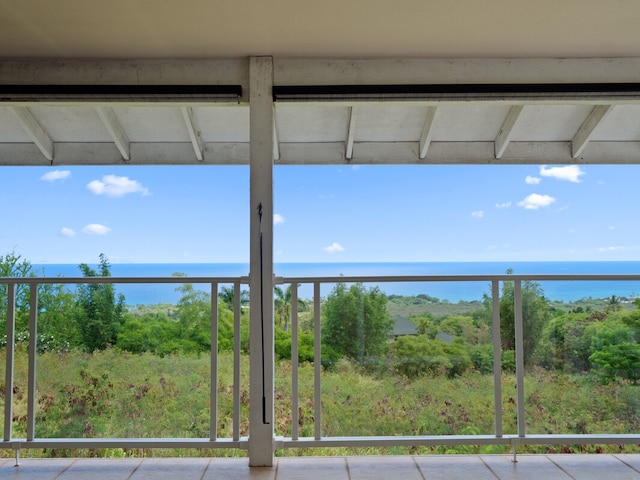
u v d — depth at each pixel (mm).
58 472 3094
